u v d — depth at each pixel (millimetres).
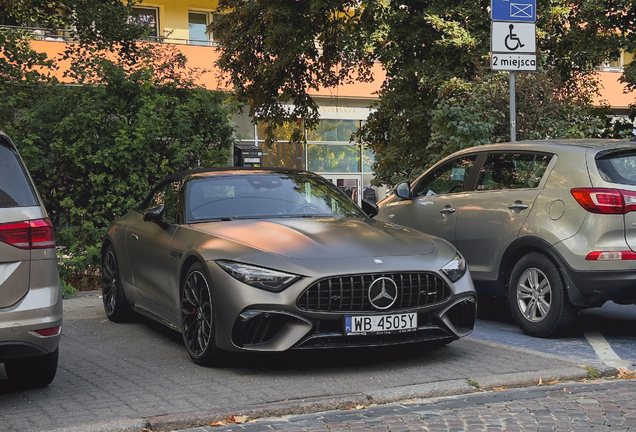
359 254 5441
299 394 4773
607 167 6641
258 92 19953
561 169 6930
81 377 5359
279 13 17359
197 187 6688
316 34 18219
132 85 11086
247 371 5469
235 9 19344
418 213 8516
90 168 10781
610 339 6875
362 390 4887
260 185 6773
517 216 7160
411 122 15984
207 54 27703
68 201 10617
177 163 11180
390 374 5332
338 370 5477
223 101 11891
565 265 6602
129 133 10859
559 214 6758
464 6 15531
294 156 28938
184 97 11688
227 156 11602
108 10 16578
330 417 4410
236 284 5266
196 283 5707
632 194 6406
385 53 16172
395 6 16188
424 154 15227
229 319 5266
